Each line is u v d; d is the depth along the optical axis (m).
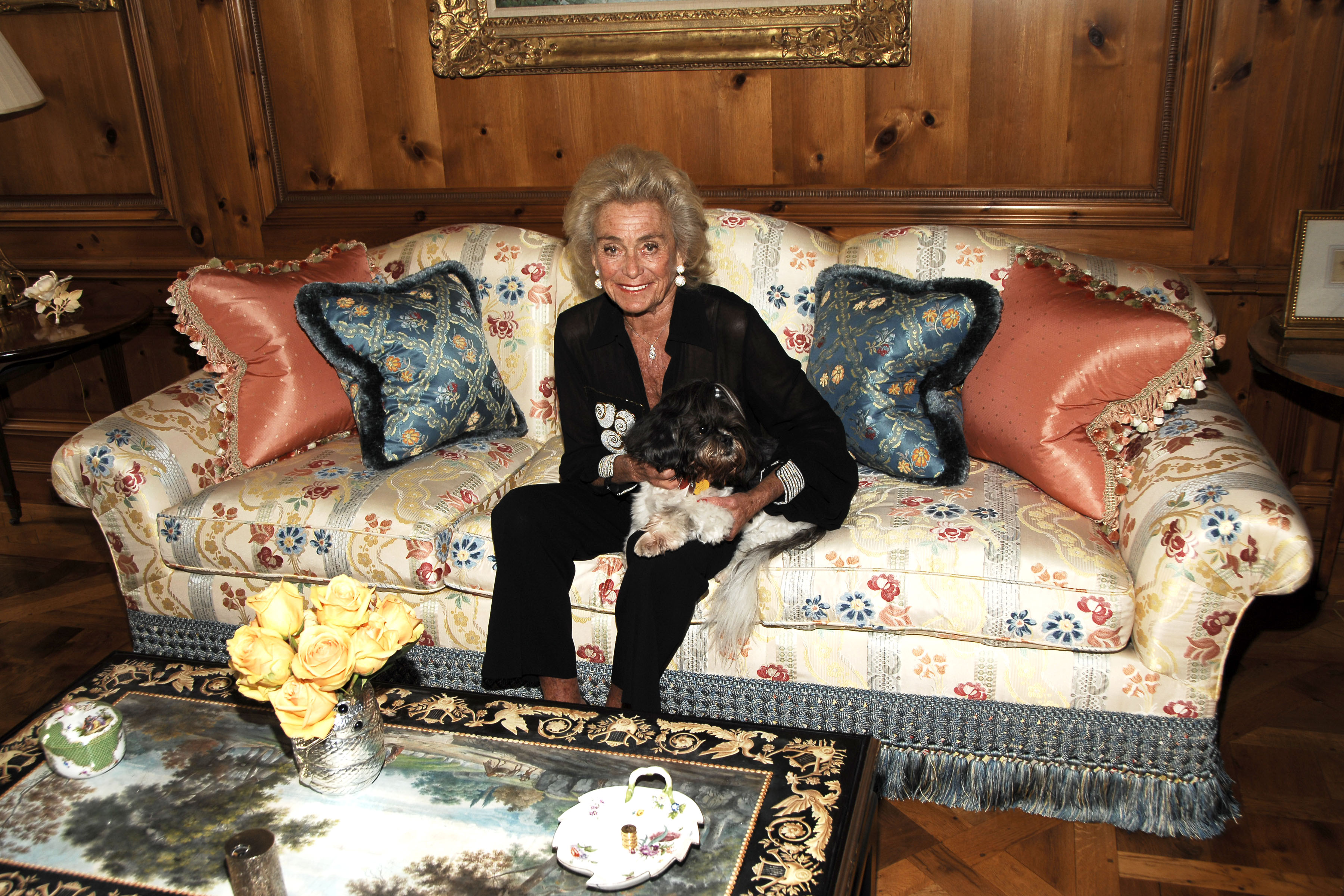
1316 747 2.13
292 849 1.29
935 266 2.41
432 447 2.43
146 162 3.34
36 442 3.69
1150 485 1.89
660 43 2.86
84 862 1.28
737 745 1.47
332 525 2.16
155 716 1.59
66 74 3.27
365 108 3.14
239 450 2.41
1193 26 2.52
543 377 2.65
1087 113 2.68
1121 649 1.84
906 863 1.86
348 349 2.38
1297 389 2.79
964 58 2.71
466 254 2.68
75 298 2.89
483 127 3.08
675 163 3.00
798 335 2.47
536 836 1.30
